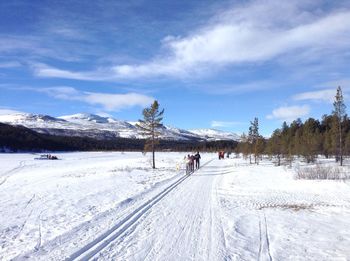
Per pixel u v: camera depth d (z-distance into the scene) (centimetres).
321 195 2008
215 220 1303
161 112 4403
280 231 1157
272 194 2067
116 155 10469
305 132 6331
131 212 1395
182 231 1123
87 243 941
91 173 3647
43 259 802
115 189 2152
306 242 1021
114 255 859
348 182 2480
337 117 4494
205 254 890
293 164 4966
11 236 1020
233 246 970
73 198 1767
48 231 1079
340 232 1143
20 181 2988
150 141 4453
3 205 1555
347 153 5497
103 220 1236
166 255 874
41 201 1673
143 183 2533
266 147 6244
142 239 1013
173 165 5081
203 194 2031
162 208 1527
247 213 1462
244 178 3030
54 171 4288
